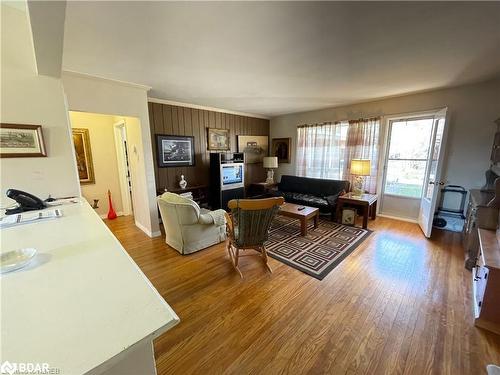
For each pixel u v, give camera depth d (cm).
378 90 349
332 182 461
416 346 154
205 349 154
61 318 62
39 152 216
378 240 328
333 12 152
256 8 147
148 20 159
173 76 280
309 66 250
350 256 281
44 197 222
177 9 146
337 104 449
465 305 192
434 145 344
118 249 107
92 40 187
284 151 587
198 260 279
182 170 454
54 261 95
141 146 339
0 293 73
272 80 298
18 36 199
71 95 266
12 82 200
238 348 155
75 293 73
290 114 566
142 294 73
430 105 358
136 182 379
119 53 213
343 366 141
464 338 160
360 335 164
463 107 330
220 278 240
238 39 189
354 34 182
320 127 502
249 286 225
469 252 252
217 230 325
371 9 149
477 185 330
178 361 146
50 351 52
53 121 221
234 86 326
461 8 148
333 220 418
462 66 252
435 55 222
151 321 62
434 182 319
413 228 377
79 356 51
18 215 164
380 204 451
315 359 146
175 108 430
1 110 198
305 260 273
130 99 315
